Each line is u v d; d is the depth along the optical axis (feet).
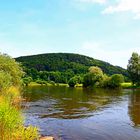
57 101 177.68
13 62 168.55
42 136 74.79
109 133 82.74
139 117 114.52
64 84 527.81
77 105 156.04
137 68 386.52
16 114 64.03
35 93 253.44
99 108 143.54
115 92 282.77
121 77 381.60
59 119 106.42
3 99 81.30
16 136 55.26
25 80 483.92
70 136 77.97
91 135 79.82
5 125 54.65
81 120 105.09
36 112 123.44
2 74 115.75
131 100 190.39
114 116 116.47
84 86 416.05
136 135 80.59
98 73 404.16
